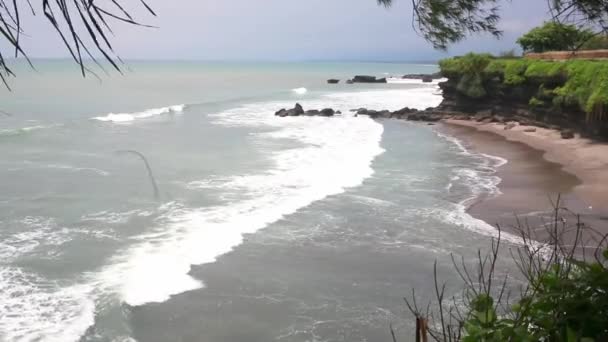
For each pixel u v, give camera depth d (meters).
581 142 26.02
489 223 13.37
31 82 77.06
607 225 12.62
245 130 32.53
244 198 15.68
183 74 125.94
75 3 1.41
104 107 45.81
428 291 9.47
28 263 10.39
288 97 62.75
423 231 12.82
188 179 18.19
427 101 58.91
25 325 7.99
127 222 13.23
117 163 21.08
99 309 8.62
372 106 52.56
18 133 28.55
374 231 12.84
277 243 11.94
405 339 7.98
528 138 29.48
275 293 9.47
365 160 22.30
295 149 25.17
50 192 16.19
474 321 2.44
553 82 31.45
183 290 9.45
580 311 2.31
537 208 14.69
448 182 18.34
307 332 8.18
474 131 33.94
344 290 9.60
